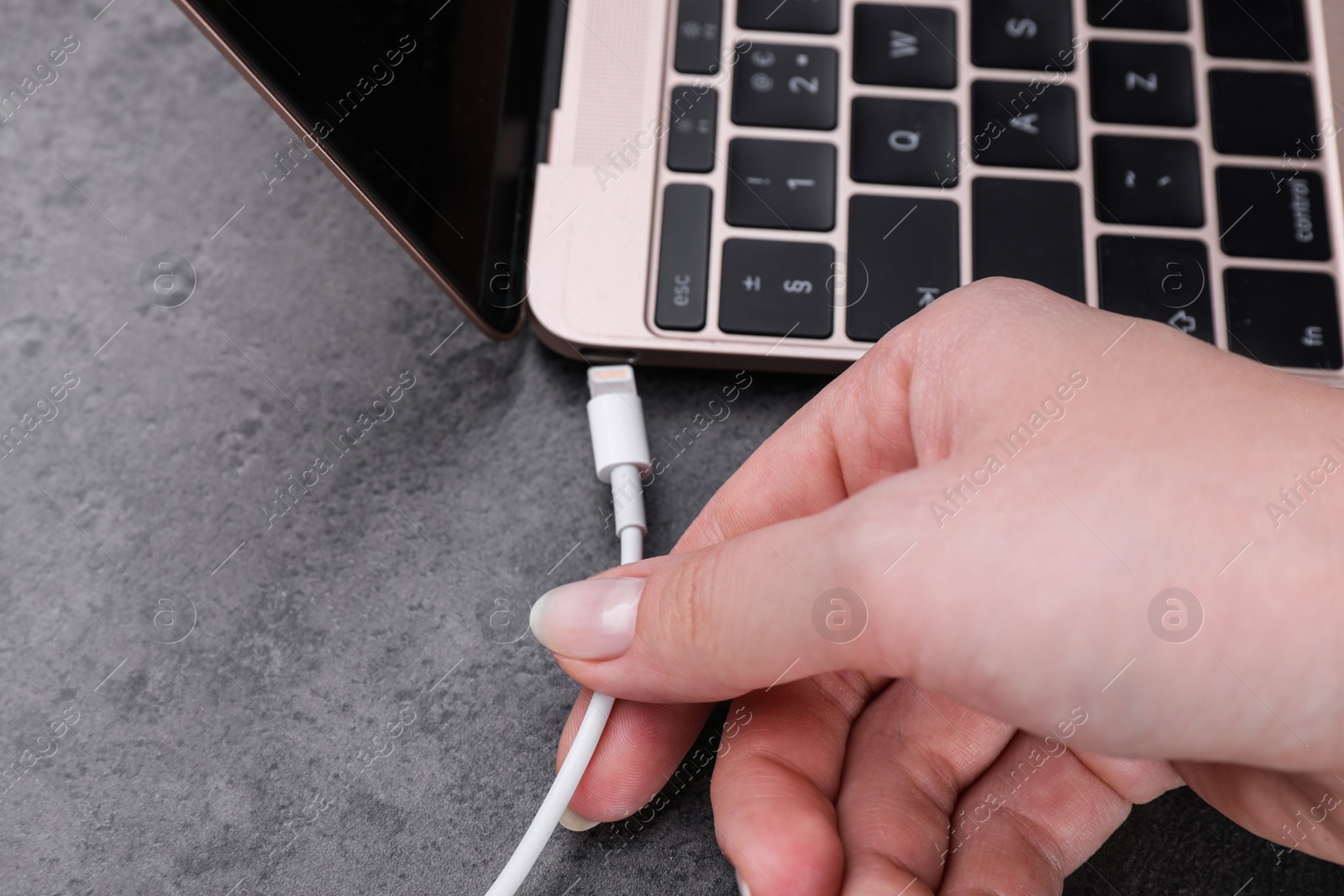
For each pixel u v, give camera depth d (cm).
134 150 36
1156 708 29
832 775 32
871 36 34
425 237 32
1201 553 29
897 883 31
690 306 34
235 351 35
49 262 35
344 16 31
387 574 34
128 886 32
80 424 34
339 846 32
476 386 35
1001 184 34
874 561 29
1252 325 34
